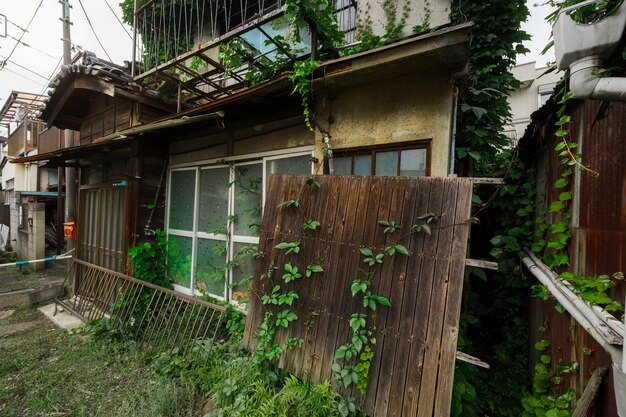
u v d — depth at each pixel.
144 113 5.20
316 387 2.23
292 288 2.57
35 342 4.13
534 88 9.16
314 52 2.94
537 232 2.98
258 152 3.92
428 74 2.59
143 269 4.78
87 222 6.08
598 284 1.80
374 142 2.88
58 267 9.62
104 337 4.14
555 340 2.55
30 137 11.14
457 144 3.00
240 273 4.12
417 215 2.07
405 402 1.90
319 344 2.35
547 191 3.00
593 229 1.98
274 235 2.79
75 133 7.77
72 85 5.10
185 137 4.93
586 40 1.36
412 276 2.03
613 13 1.29
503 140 3.50
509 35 3.34
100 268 4.87
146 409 2.66
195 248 4.71
